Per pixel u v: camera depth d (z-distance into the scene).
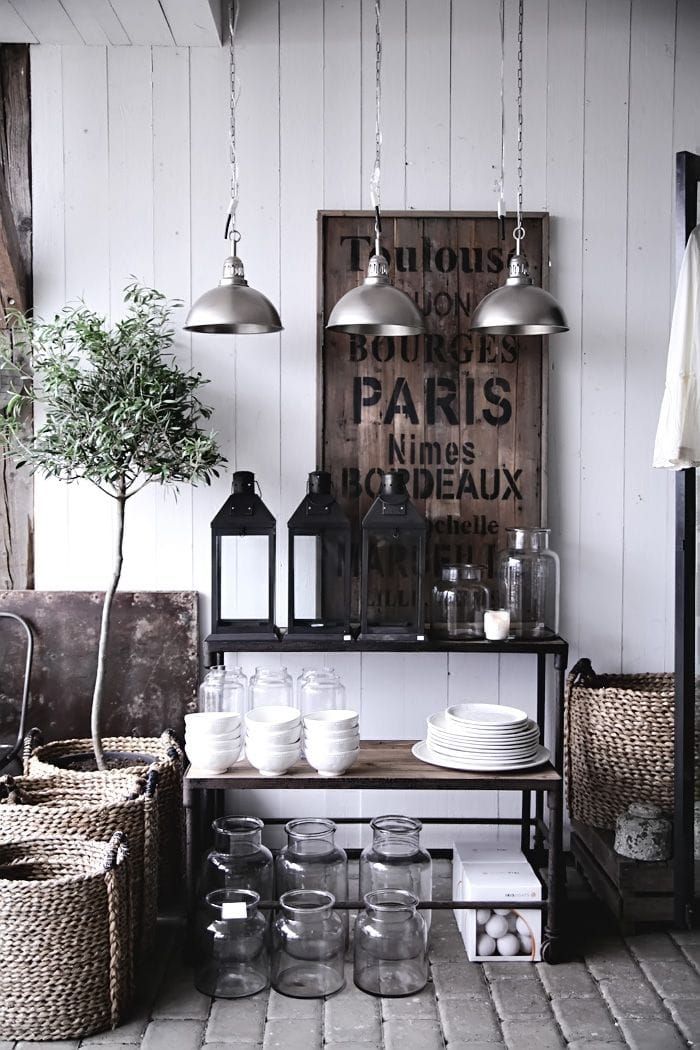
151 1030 2.80
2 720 3.93
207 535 3.94
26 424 3.87
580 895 3.68
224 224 3.88
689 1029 2.80
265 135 3.87
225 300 3.28
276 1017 2.87
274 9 3.85
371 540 3.86
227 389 3.91
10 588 3.94
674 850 3.34
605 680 3.94
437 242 3.88
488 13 3.87
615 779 3.65
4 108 3.84
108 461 3.38
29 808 3.12
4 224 3.62
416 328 3.27
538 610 3.61
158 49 3.84
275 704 3.48
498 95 3.88
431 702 3.99
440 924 3.48
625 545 3.98
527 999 2.97
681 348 3.28
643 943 3.32
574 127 3.90
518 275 3.42
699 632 4.00
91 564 3.93
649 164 3.91
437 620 3.70
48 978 2.74
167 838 3.55
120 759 3.67
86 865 2.99
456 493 3.92
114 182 3.87
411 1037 2.77
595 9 3.88
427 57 3.87
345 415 3.90
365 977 3.02
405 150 3.88
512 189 3.91
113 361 3.52
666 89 3.90
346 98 3.87
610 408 3.96
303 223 3.88
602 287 3.93
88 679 3.91
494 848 3.54
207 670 3.53
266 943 3.11
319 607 3.87
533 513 3.92
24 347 3.82
